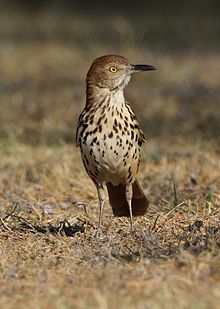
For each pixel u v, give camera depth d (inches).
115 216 516.7
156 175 636.7
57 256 441.7
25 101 959.6
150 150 700.7
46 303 366.6
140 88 1005.8
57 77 1127.0
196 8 2017.7
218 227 474.3
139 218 526.9
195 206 546.3
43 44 1433.3
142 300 357.4
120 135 466.0
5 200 593.0
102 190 487.8
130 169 477.7
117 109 467.5
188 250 416.8
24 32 1646.2
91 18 1879.9
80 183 620.7
